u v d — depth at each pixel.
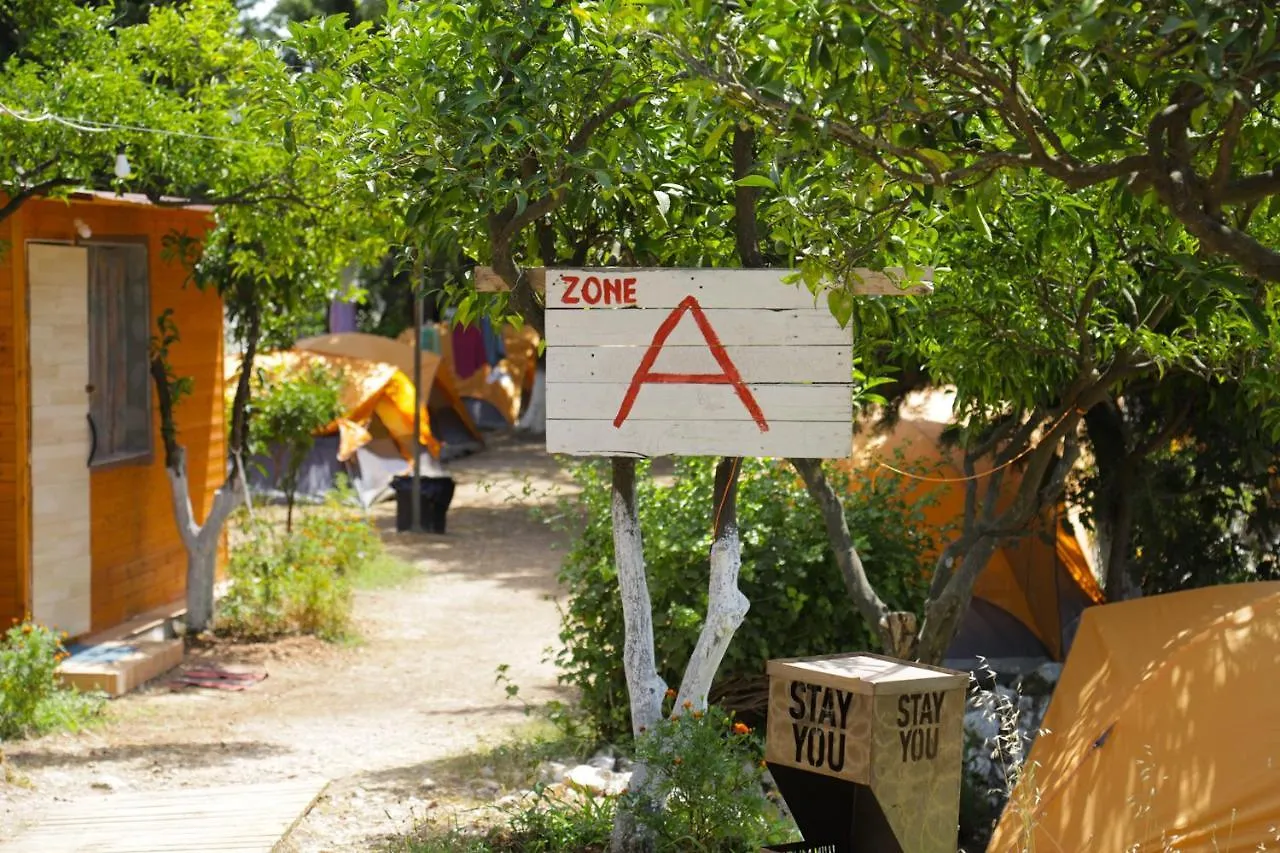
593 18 4.96
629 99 5.36
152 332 12.22
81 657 10.73
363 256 11.27
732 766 5.60
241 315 13.19
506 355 34.69
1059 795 5.90
